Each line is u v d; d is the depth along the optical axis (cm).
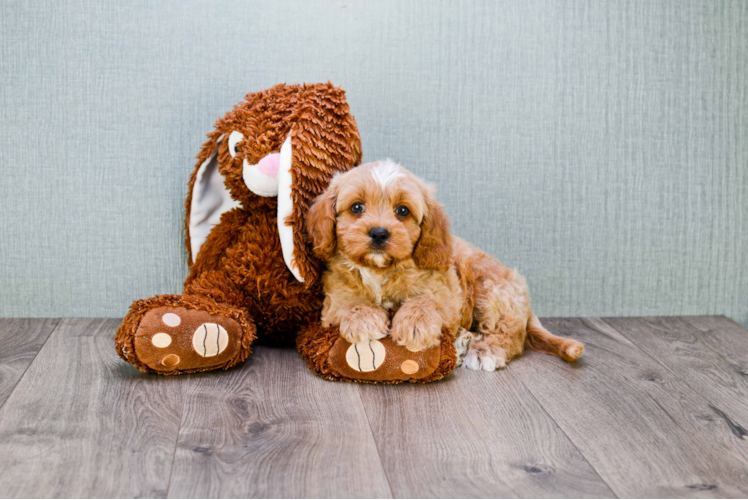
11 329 177
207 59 180
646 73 193
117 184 183
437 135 188
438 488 104
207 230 177
